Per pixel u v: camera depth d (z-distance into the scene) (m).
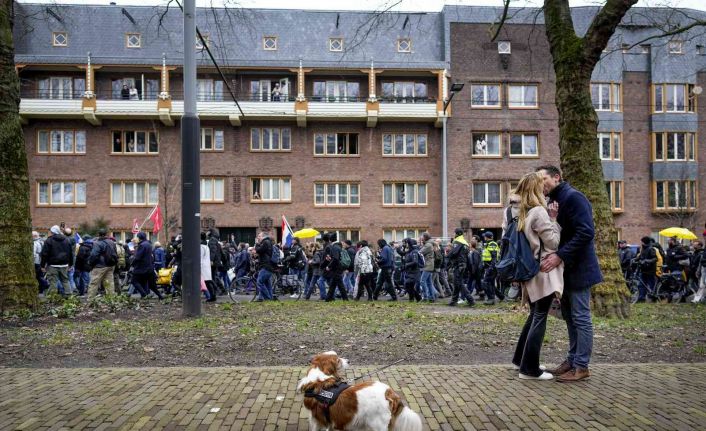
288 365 6.94
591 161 11.85
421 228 39.28
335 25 41.56
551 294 5.70
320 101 39.06
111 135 38.16
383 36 41.03
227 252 19.11
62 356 7.47
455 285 15.69
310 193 38.94
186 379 6.02
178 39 40.00
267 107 37.84
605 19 11.45
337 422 3.91
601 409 4.96
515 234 5.80
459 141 39.22
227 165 38.50
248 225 38.53
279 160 38.81
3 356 7.48
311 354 7.54
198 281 11.34
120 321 10.53
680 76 40.41
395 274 20.89
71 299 13.00
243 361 7.17
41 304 12.47
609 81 40.19
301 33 41.03
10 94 11.55
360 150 39.28
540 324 5.88
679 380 5.95
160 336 8.79
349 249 20.83
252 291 18.03
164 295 17.02
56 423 4.62
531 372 5.93
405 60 40.25
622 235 40.06
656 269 17.52
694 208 40.03
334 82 39.84
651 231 40.34
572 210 5.80
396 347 7.94
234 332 9.15
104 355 7.50
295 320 10.77
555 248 5.69
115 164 38.06
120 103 37.12
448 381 5.91
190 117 11.22
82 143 38.06
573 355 6.11
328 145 39.38
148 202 38.25
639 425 4.57
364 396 3.86
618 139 40.28
